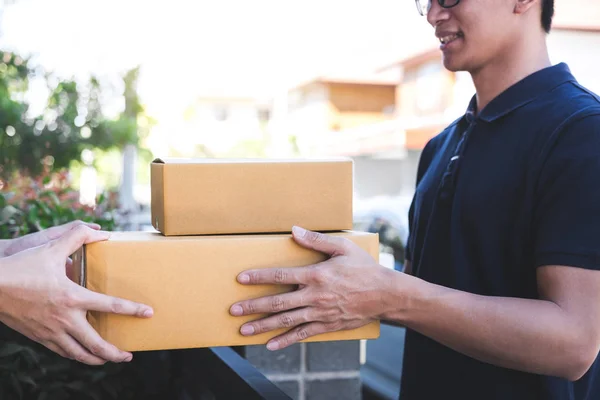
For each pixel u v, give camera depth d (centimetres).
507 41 119
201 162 103
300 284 98
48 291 92
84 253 96
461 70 126
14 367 176
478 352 103
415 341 131
